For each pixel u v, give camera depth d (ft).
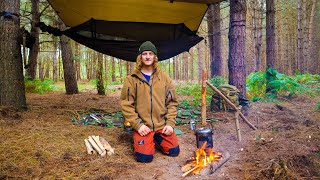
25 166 8.92
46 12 37.47
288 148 10.77
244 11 18.33
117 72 97.66
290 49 80.69
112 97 30.76
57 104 22.97
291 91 25.03
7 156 9.54
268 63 27.58
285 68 77.87
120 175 8.73
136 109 10.62
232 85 18.49
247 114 16.92
